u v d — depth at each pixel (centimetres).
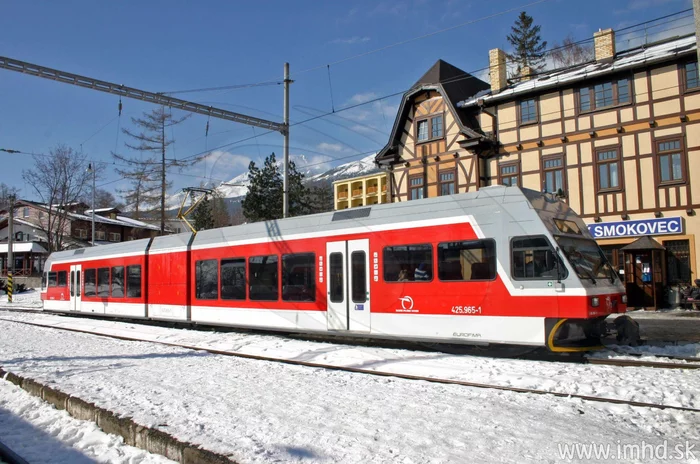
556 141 2125
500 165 2262
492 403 642
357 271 1174
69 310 2245
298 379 819
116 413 603
